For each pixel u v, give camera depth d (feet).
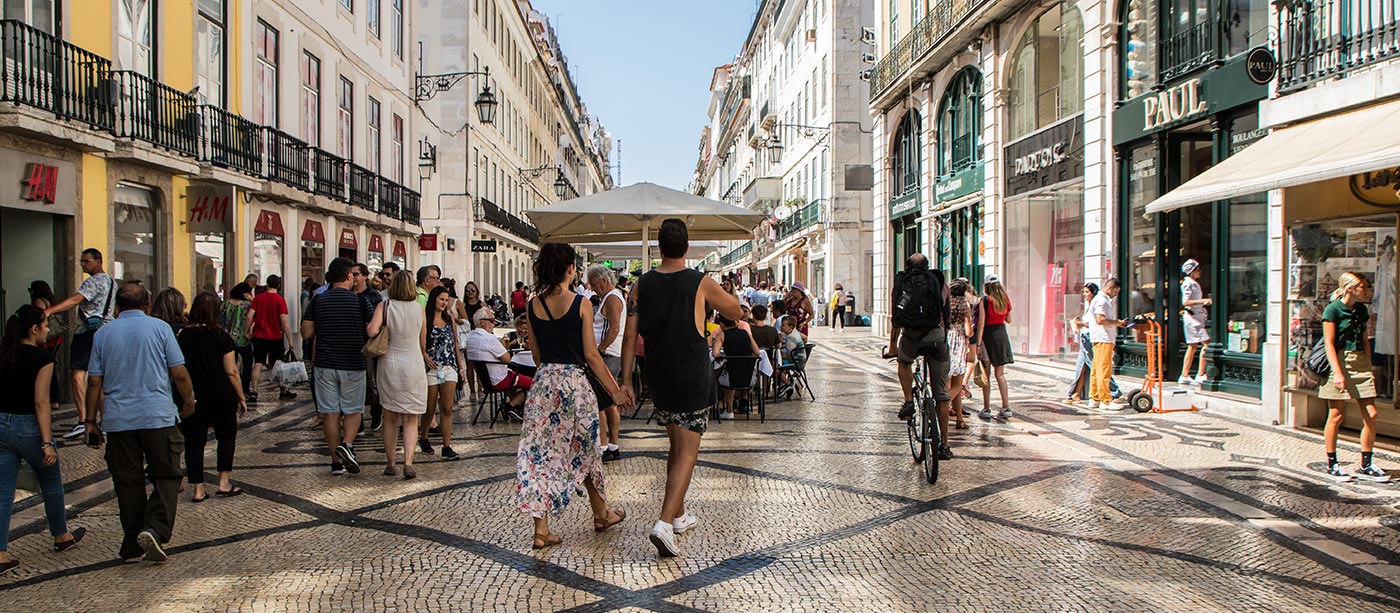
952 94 67.31
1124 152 42.91
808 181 125.80
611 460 25.39
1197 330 37.52
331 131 62.44
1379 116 25.40
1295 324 30.48
